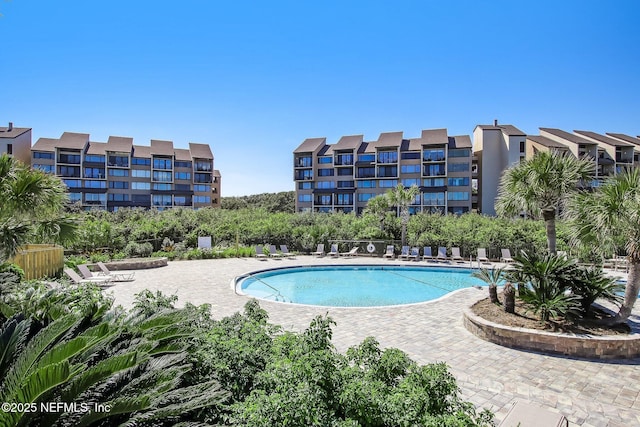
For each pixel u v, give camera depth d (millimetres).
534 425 3432
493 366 5930
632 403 4766
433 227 23141
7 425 1969
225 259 21281
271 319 8633
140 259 18375
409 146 50938
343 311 9438
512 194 9766
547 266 7621
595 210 6980
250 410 2590
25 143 49312
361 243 23297
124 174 55438
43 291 5738
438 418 2654
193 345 3984
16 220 8344
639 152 43406
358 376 3168
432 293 14078
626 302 7043
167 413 2514
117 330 3240
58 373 2057
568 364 6027
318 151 55844
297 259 21281
